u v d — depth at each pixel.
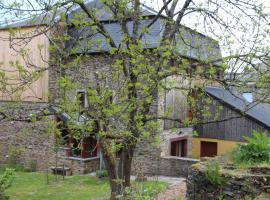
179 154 19.03
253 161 8.99
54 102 8.10
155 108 13.64
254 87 8.98
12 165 20.05
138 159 16.48
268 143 9.36
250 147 9.18
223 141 18.98
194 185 8.89
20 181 16.52
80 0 8.37
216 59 9.27
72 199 13.12
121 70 7.75
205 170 8.66
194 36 10.17
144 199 6.40
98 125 7.47
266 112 21.12
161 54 8.62
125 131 7.19
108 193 13.69
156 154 17.03
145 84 7.67
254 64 8.75
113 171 9.73
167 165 16.88
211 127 19.31
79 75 8.19
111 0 8.75
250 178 8.05
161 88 8.20
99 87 7.37
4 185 12.14
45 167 19.22
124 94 7.45
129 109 7.27
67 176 17.75
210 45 9.41
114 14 9.43
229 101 18.70
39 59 17.27
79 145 7.36
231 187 8.21
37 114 8.10
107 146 9.46
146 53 8.18
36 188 15.12
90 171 18.36
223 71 8.98
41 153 19.36
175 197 10.83
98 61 13.66
